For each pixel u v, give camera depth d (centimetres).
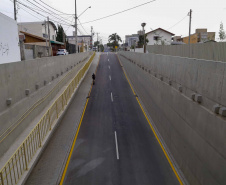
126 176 1052
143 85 2325
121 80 3403
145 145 1373
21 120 1246
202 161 861
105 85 3041
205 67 895
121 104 2214
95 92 2659
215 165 758
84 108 2072
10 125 1116
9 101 1098
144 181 1016
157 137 1493
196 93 975
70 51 6116
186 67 1098
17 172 854
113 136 1494
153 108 1791
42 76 1716
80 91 2669
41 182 976
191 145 977
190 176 980
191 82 1033
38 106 1559
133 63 3259
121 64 5100
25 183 954
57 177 1018
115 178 1035
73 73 3067
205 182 831
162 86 1510
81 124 1694
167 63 1442
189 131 1005
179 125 1143
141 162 1177
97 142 1403
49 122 1413
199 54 1314
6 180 809
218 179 735
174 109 1234
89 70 4172
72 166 1127
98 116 1873
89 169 1104
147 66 2167
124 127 1650
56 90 2105
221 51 1080
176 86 1245
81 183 995
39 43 4016
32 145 1081
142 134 1536
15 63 1209
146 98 2119
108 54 7456
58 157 1188
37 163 1114
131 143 1397
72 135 1468
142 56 2480
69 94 2230
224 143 705
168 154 1266
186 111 1047
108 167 1124
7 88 1109
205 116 846
